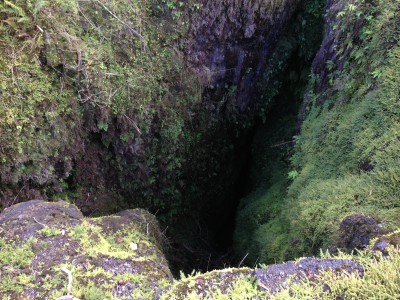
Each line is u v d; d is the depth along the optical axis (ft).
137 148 16.38
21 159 12.15
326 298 6.59
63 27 12.99
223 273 7.68
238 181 23.52
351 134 12.84
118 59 14.66
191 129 19.25
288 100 22.15
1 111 11.49
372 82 12.91
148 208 18.34
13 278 8.20
